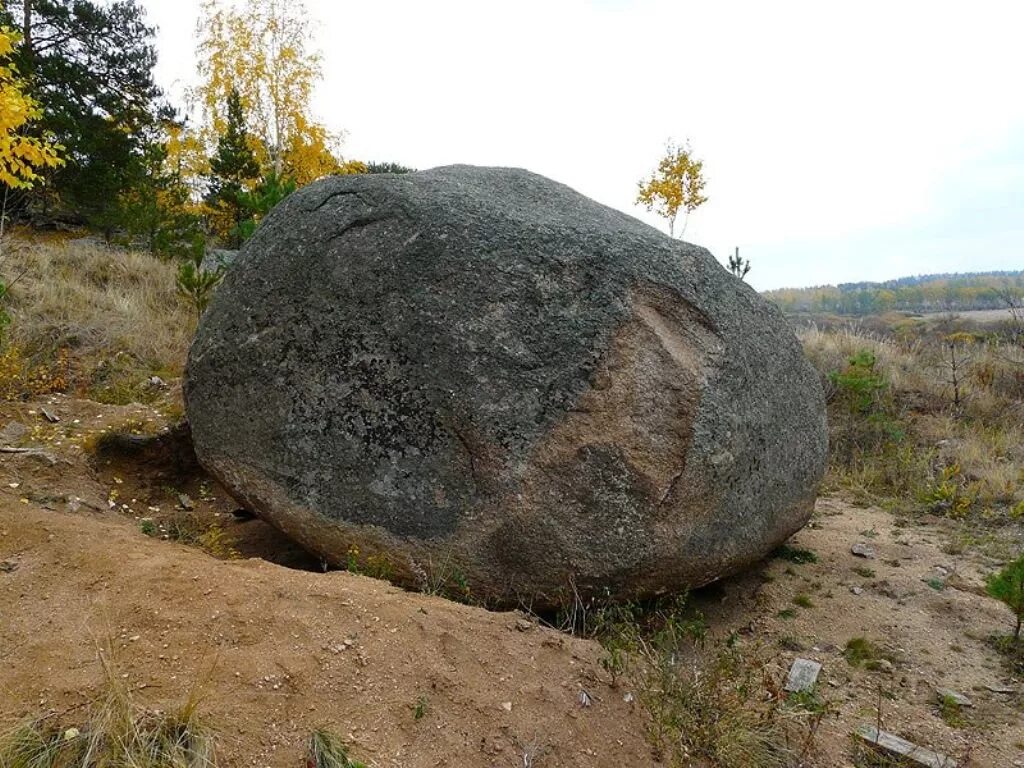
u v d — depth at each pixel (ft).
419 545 11.36
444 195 12.21
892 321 54.08
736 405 11.91
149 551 10.50
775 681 11.12
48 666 7.87
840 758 9.51
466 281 11.50
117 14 52.42
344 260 12.12
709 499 11.60
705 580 12.43
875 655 12.16
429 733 7.86
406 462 11.47
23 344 20.07
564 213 13.92
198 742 6.92
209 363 12.91
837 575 14.97
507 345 11.26
